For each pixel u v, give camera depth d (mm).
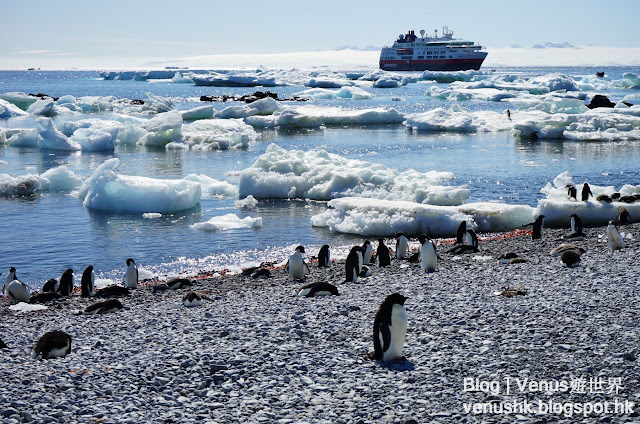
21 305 14445
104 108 87938
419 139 57969
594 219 23781
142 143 54531
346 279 15070
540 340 9336
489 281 13922
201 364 9016
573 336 9430
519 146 51875
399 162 43562
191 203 29375
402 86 156875
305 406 7492
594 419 6797
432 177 36094
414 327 10438
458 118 67438
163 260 20516
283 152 36938
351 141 56750
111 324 11992
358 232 23922
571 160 43312
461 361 8695
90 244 22703
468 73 154250
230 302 13594
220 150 51031
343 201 25781
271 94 108438
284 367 8812
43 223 26109
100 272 19250
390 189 30250
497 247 19609
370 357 9055
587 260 15609
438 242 21891
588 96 105188
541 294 12195
